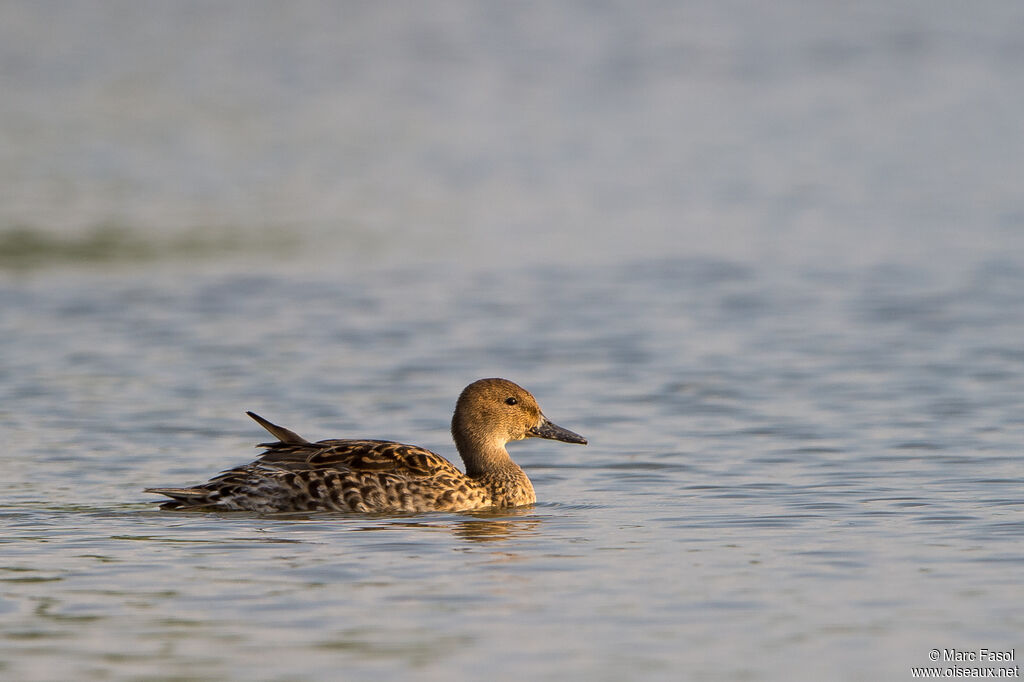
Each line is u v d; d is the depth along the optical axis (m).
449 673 9.68
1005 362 22.42
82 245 35.59
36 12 88.19
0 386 21.27
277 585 11.57
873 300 28.28
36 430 18.52
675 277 31.41
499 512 14.52
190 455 17.23
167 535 13.26
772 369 22.27
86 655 10.03
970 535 13.02
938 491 14.92
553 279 31.41
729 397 20.36
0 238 36.41
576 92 66.25
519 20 88.38
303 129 56.97
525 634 10.42
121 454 17.23
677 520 13.91
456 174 47.59
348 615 10.83
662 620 10.73
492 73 71.56
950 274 31.05
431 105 62.91
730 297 28.92
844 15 87.44
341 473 14.46
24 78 67.50
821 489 15.12
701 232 37.56
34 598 11.24
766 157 50.53
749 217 39.69
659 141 54.09
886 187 44.22
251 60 74.81
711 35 81.94
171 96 64.12
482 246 35.75
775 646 10.18
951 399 19.92
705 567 12.09
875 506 14.30
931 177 45.88
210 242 36.16
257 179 46.69
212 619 10.74
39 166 48.66
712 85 67.56
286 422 19.16
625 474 16.22
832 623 10.63
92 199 42.78
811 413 19.23
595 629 10.52
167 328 26.08
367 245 35.91
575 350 24.02
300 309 28.06
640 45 79.12
